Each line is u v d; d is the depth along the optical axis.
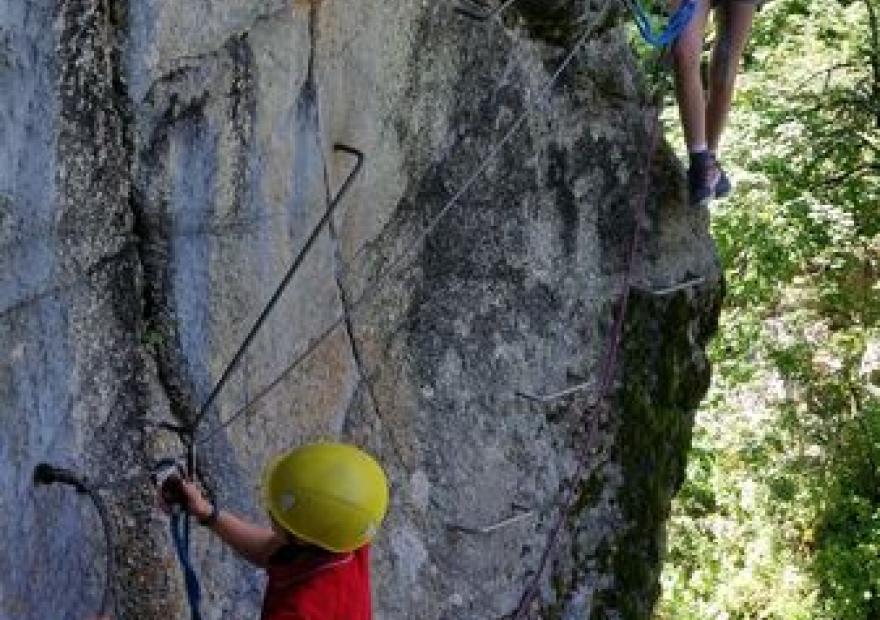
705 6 5.66
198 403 4.02
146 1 3.57
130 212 3.69
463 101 5.11
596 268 5.82
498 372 5.45
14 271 3.14
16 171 3.12
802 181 12.38
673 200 6.07
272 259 4.27
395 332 4.99
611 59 5.73
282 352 4.39
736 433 12.87
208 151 3.92
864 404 12.83
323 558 3.42
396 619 5.05
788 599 12.43
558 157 5.59
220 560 4.18
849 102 12.62
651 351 6.11
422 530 5.18
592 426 5.82
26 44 3.12
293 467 3.43
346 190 4.57
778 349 12.79
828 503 12.70
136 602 3.79
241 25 3.94
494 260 5.39
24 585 3.21
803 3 13.80
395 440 5.04
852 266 12.98
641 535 6.14
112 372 3.67
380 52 4.64
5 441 3.10
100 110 3.49
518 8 5.28
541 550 5.68
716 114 5.99
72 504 3.46
